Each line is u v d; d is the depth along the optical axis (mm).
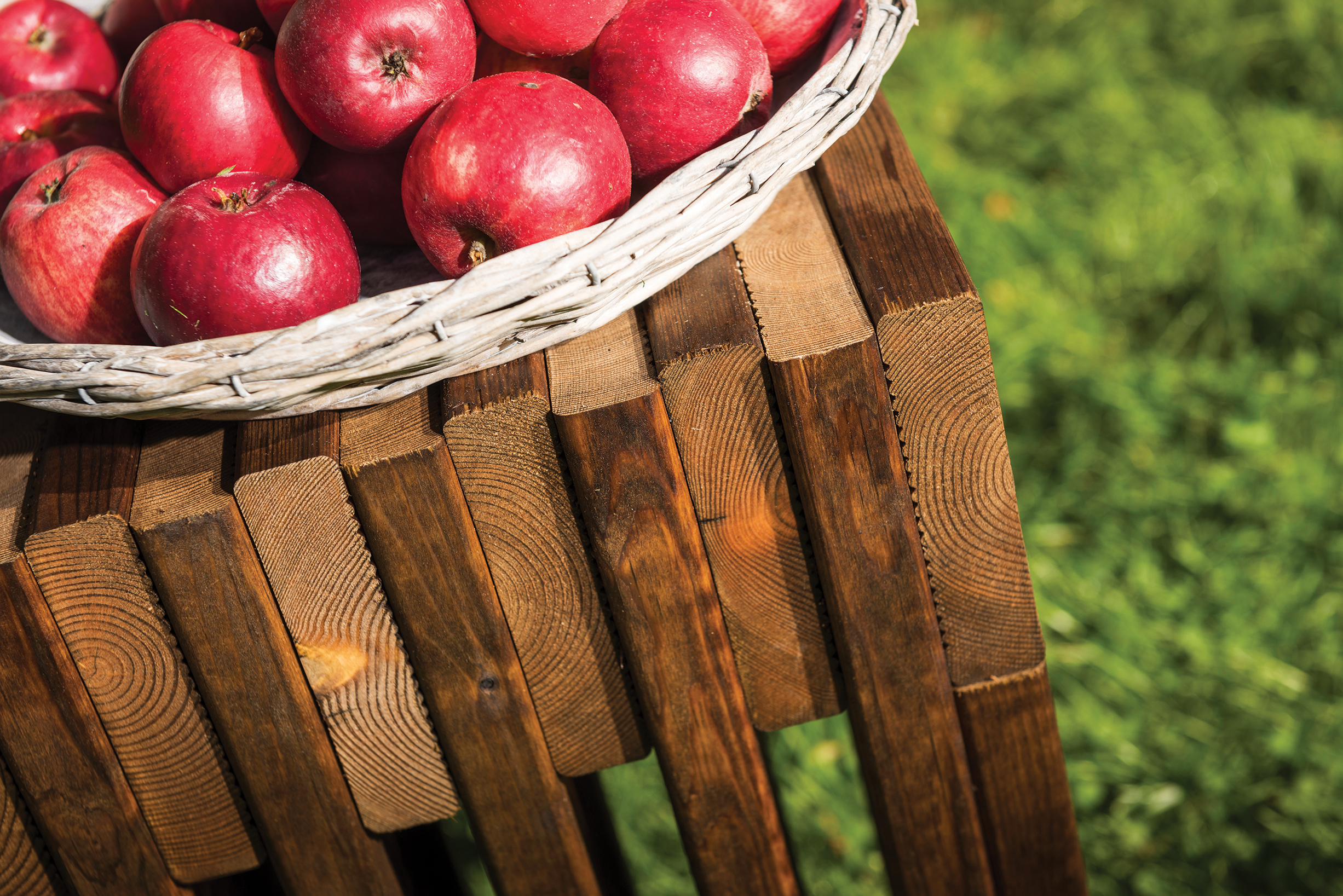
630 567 965
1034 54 2691
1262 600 1664
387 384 914
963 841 1128
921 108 2551
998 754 1085
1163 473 1850
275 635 968
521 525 962
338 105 987
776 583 1008
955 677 1050
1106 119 2424
